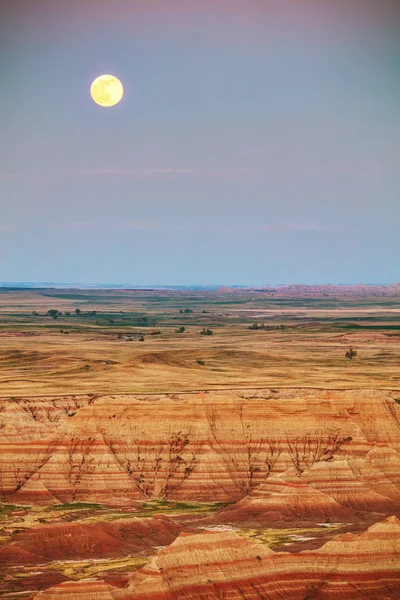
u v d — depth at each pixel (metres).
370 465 183.00
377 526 134.75
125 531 155.25
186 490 187.38
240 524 161.75
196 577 122.25
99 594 114.94
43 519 161.50
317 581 127.44
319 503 170.12
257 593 123.12
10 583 129.75
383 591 127.00
